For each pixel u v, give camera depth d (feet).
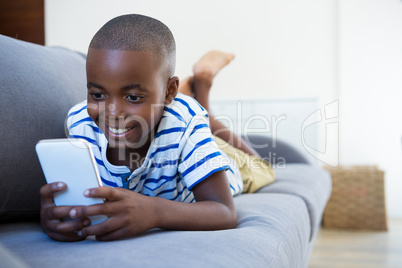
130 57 1.81
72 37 11.87
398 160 9.73
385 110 9.74
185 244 1.61
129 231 1.74
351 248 6.73
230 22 11.07
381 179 8.20
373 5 9.73
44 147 1.79
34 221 2.63
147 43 1.89
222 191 2.27
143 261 1.35
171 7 11.43
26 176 2.39
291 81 10.67
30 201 2.50
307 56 10.51
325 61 10.37
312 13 10.43
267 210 2.62
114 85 1.82
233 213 2.23
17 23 11.35
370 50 9.78
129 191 1.82
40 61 2.81
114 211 1.70
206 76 4.91
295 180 4.51
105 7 11.71
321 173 6.01
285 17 10.64
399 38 9.62
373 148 9.82
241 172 3.98
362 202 8.29
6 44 2.59
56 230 1.79
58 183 1.81
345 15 9.91
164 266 1.31
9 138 2.25
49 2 11.82
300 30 10.55
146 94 1.90
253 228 2.11
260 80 10.89
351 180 8.32
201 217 2.02
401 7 9.60
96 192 1.67
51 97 2.68
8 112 2.28
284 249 2.02
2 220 2.43
